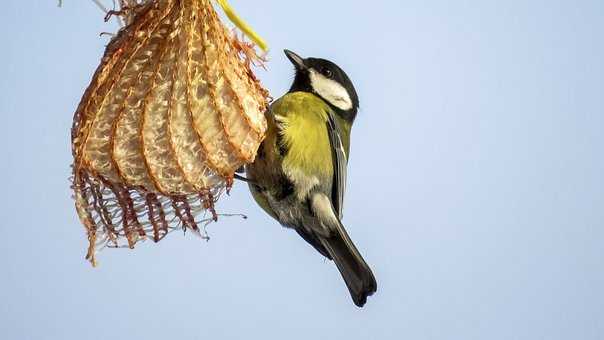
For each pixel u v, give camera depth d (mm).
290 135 9648
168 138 7180
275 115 9641
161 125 7180
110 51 7316
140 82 7164
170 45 7184
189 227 7914
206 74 7297
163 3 7273
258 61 8016
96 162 7211
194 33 7266
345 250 10156
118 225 7762
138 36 7211
